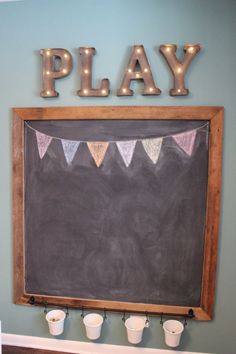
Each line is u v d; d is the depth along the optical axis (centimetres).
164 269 156
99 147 155
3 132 164
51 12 154
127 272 159
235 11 142
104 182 157
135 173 154
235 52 144
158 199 153
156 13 147
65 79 155
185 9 145
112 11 150
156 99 150
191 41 146
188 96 148
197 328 158
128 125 152
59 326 156
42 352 171
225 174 150
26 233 165
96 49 152
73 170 158
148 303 159
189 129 148
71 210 161
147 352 164
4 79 160
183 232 153
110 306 160
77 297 164
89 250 161
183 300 156
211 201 148
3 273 172
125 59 151
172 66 144
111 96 153
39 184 162
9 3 156
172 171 151
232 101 146
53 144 159
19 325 174
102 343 167
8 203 168
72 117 154
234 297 155
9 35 158
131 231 157
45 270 165
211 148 146
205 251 151
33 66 158
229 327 156
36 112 157
